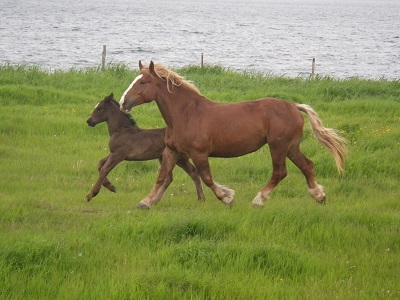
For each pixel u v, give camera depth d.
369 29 134.12
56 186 15.05
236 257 9.72
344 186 15.50
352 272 9.56
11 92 25.77
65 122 21.67
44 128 21.08
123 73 32.94
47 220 11.95
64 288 8.42
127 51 63.59
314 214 12.05
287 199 14.16
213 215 11.74
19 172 16.23
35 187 14.77
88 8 197.75
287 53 68.06
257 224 11.50
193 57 59.75
